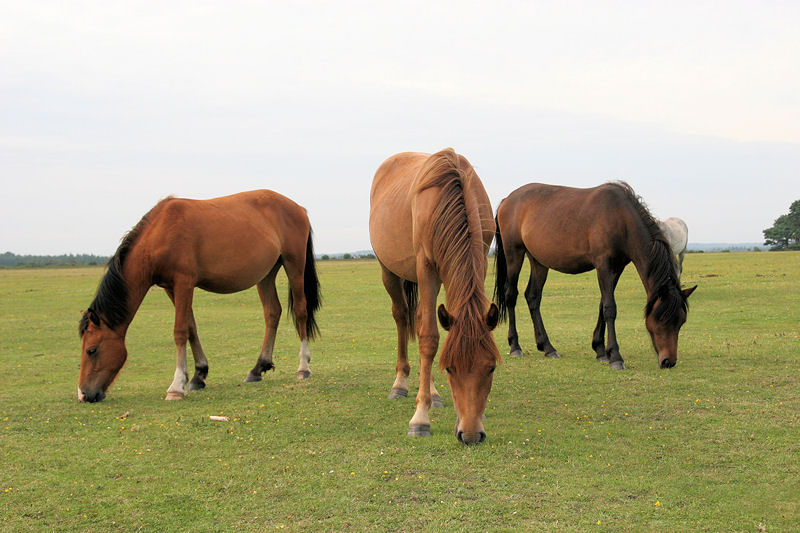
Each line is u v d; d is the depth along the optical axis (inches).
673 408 205.8
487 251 203.8
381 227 229.5
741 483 138.4
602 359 307.0
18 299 822.5
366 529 120.5
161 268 251.4
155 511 131.6
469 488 139.3
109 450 175.6
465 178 180.7
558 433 180.9
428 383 185.8
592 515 123.5
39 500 138.5
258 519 126.6
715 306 506.6
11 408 233.3
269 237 283.6
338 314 572.7
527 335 411.8
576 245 306.5
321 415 211.9
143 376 313.3
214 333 474.6
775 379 241.0
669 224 601.0
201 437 187.5
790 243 3063.5
